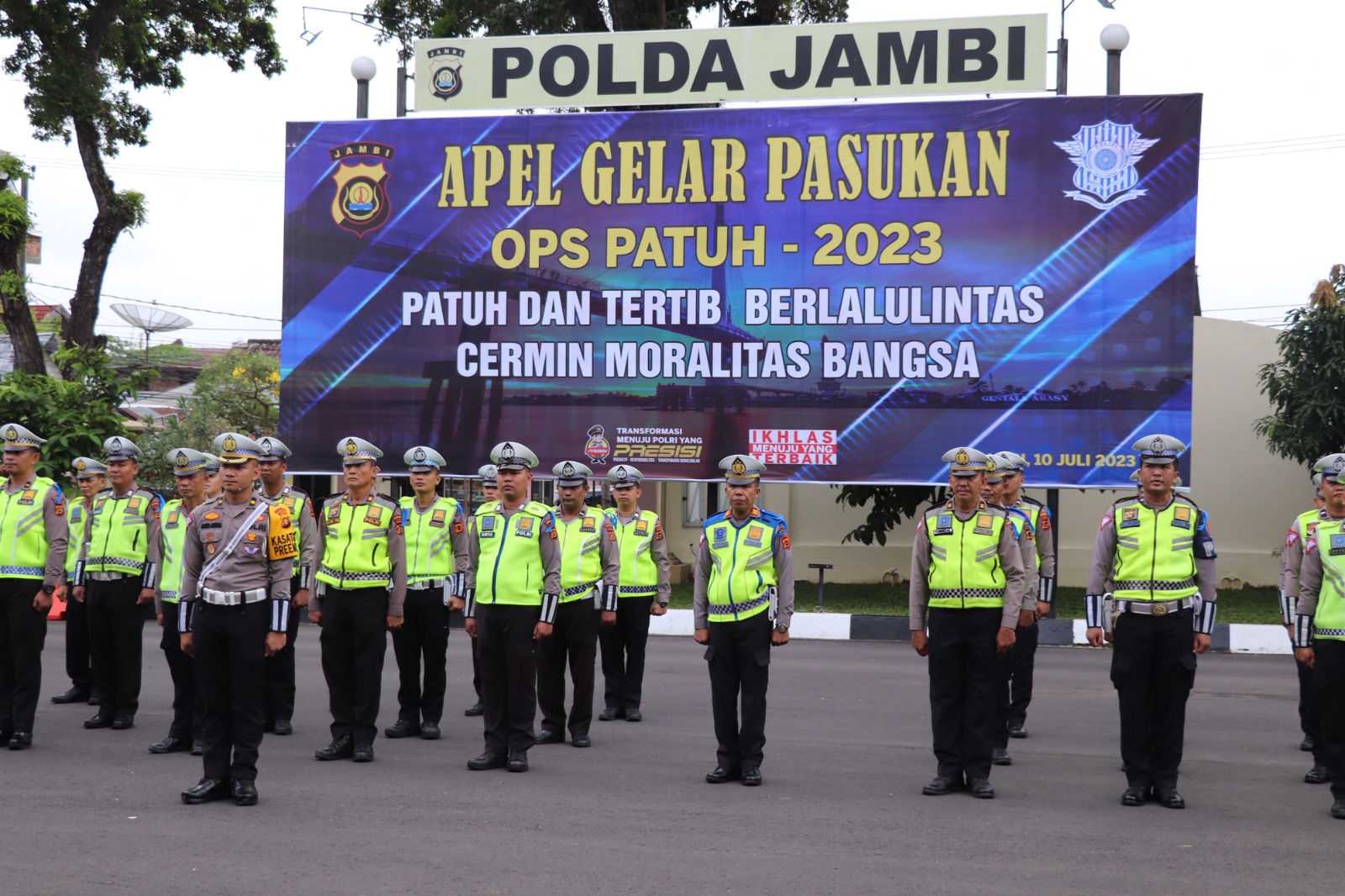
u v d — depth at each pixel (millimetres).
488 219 18641
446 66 18828
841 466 17719
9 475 9102
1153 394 16969
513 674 8406
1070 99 17188
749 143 18016
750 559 8094
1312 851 6539
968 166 17438
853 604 19500
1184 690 7574
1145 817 7266
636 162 18281
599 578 9734
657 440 18156
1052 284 17234
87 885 5598
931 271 17516
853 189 17719
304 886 5625
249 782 7250
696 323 18094
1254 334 22156
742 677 8078
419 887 5641
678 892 5629
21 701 8914
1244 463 22125
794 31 17906
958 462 7926
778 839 6613
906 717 10742
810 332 17812
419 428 18750
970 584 7805
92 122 22891
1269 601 19922
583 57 18469
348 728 8805
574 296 18406
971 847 6500
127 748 8977
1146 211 16984
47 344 32625
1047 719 10742
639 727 10266
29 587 8906
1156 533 7633
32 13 22312
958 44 17484
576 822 6926
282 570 7340
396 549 8758
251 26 24844
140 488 10273
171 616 8852
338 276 18969
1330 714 7418
